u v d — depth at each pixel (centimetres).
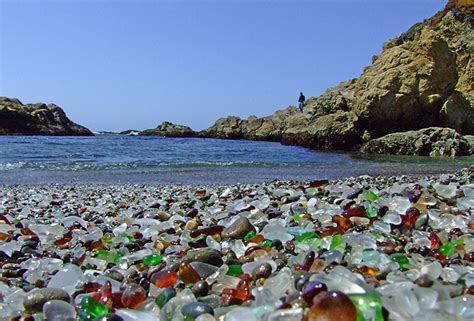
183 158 2238
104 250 371
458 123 2722
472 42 3353
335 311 166
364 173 1382
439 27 3641
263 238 361
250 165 1792
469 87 3206
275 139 4522
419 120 2770
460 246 309
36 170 1611
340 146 2945
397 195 505
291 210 489
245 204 564
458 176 920
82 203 766
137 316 210
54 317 221
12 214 632
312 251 291
